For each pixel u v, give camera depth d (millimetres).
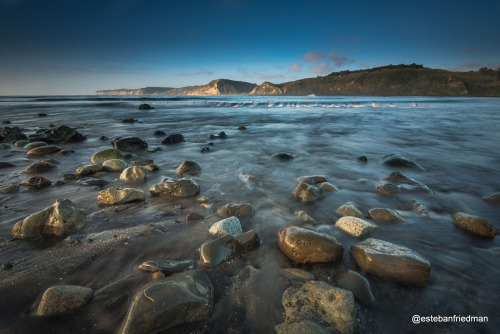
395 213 3459
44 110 24547
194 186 4281
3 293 1982
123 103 36281
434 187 4828
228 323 1803
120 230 3004
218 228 2896
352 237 2980
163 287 1880
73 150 7840
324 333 1679
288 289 2119
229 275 2283
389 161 6422
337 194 4387
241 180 5129
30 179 4543
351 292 1990
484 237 2967
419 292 2115
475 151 8102
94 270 2293
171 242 2779
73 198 3988
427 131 12453
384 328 1801
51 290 1893
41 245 2666
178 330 1727
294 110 26781
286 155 6945
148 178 5172
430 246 2803
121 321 1769
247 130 12961
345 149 8422
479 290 2146
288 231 2734
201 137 10805
